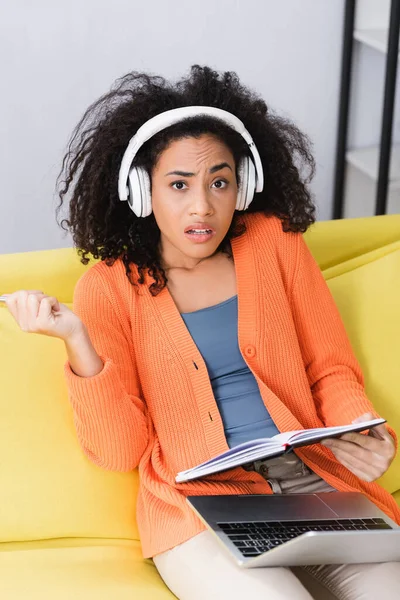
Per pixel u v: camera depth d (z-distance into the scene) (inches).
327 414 64.6
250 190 63.1
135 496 63.3
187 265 63.9
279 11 101.5
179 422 61.3
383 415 69.0
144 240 63.3
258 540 53.4
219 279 64.5
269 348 63.1
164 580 58.3
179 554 57.1
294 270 66.3
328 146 110.3
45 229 103.2
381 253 76.2
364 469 60.6
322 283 67.6
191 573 55.5
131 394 61.7
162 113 59.4
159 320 62.1
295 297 66.2
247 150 62.5
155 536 59.1
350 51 104.5
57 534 61.4
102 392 57.3
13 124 98.6
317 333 66.1
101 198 63.3
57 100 98.7
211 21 100.0
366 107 110.2
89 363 57.2
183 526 57.9
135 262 62.8
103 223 63.4
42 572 57.4
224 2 99.3
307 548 50.9
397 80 109.7
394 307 71.8
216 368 62.6
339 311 71.5
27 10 94.0
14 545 61.3
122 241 63.2
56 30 95.8
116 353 61.2
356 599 55.3
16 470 61.0
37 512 60.9
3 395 62.4
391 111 102.7
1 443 61.3
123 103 63.5
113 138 61.9
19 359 63.7
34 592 55.1
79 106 99.5
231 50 102.1
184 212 59.9
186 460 60.6
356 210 115.6
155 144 59.9
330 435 53.9
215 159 59.6
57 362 64.4
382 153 104.5
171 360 61.6
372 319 71.2
